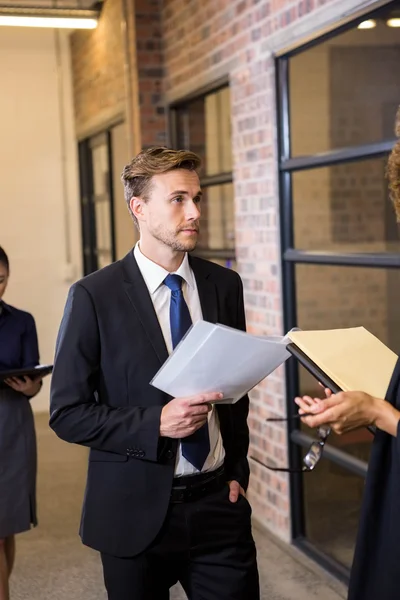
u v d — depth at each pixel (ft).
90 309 6.82
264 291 14.65
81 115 27.43
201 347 6.06
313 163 12.64
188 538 6.89
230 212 18.07
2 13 20.11
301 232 14.42
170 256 6.99
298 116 13.84
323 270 14.58
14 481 10.39
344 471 13.56
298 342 5.92
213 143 18.22
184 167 6.86
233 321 7.46
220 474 7.10
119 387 6.85
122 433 6.58
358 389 5.52
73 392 6.76
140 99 19.93
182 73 18.61
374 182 14.94
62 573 13.10
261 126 14.32
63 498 17.28
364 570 5.52
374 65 12.87
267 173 14.17
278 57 13.61
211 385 6.42
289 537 13.85
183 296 7.11
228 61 15.71
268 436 14.67
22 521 10.43
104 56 23.62
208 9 16.61
